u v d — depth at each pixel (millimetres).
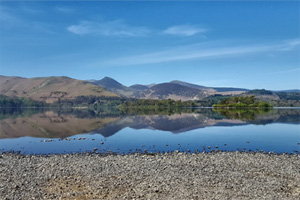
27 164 23281
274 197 15242
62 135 48531
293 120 79875
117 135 47875
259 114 116312
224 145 36250
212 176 19266
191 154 27875
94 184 17641
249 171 20703
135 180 18406
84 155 28688
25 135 48875
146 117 102125
